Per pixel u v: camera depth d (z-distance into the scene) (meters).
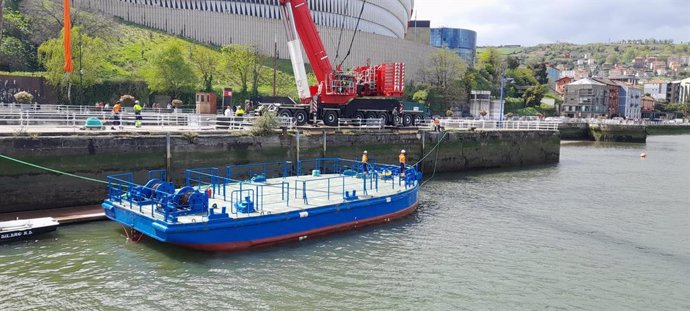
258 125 30.58
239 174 29.22
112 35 70.25
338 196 22.16
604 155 60.38
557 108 131.62
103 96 58.44
